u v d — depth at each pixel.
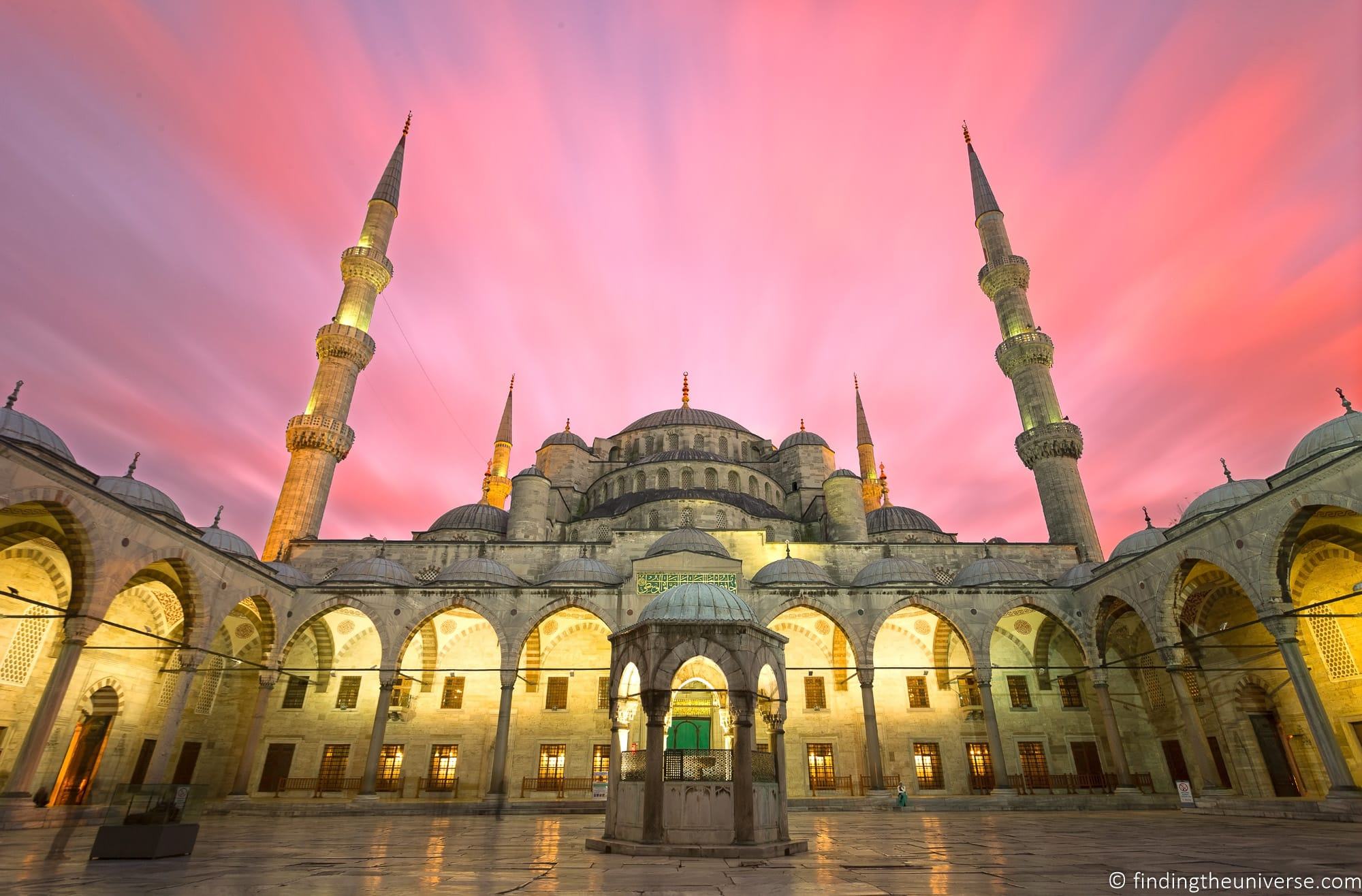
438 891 8.59
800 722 36.72
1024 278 51.34
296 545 41.25
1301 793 28.03
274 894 8.24
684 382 67.94
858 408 68.94
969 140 61.16
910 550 41.72
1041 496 45.53
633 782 14.55
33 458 20.38
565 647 37.94
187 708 33.62
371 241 53.59
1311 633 27.67
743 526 44.47
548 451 56.53
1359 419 23.70
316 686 36.78
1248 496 28.02
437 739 35.97
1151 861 11.72
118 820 12.52
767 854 12.75
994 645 38.53
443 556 41.09
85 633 21.88
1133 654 36.59
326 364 47.56
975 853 13.20
